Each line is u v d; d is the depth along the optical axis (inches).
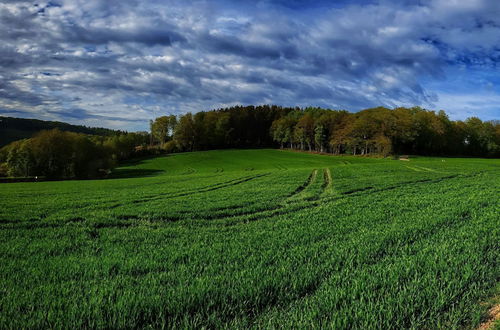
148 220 590.9
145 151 4724.4
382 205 708.7
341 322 205.5
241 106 6983.3
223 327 204.8
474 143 4446.4
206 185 1282.0
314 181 1317.7
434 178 1342.3
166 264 320.2
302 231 467.5
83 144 2984.7
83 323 207.9
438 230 461.7
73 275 295.6
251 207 708.0
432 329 205.6
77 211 681.0
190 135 5137.8
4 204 785.6
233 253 355.6
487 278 274.2
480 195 830.5
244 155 4254.4
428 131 4067.4
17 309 224.8
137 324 208.8
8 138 5383.9
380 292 247.4
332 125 4722.0
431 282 263.0
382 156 3666.3
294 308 228.1
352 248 365.1
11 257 358.3
